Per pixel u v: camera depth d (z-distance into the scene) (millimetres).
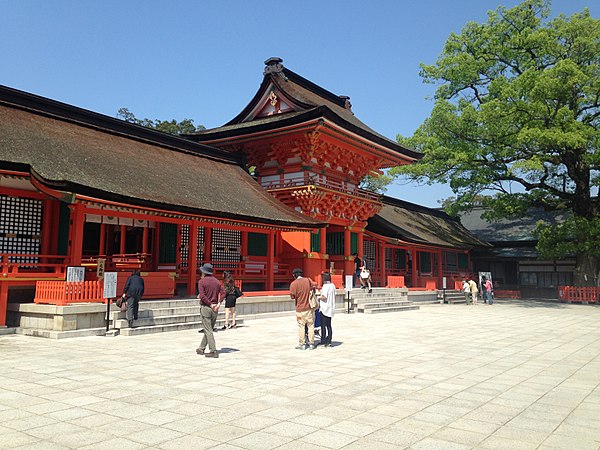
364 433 6340
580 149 38156
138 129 24797
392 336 16922
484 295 40594
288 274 30672
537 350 14242
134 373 9859
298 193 29906
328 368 10742
